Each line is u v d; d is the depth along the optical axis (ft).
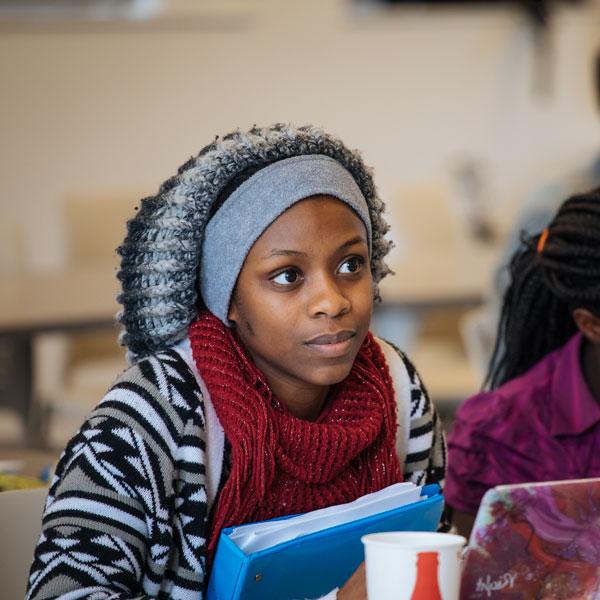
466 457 8.91
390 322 22.57
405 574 4.88
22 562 7.35
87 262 23.84
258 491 6.41
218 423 6.63
